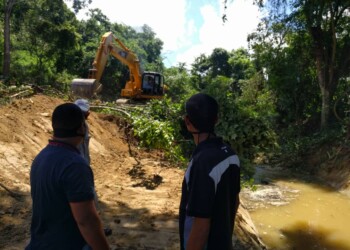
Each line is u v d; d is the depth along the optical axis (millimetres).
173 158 10555
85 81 16953
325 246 7805
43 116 10469
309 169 15562
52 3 34625
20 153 7746
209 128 2572
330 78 19406
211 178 2373
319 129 20047
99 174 8586
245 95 22891
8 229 5094
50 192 2250
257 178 13953
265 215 9656
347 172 13000
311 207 10500
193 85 49375
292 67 21250
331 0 18156
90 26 54125
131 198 7113
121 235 5363
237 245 5828
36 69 31859
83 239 2373
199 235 2365
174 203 6918
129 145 11344
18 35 32969
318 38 19328
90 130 10688
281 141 20469
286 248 7559
